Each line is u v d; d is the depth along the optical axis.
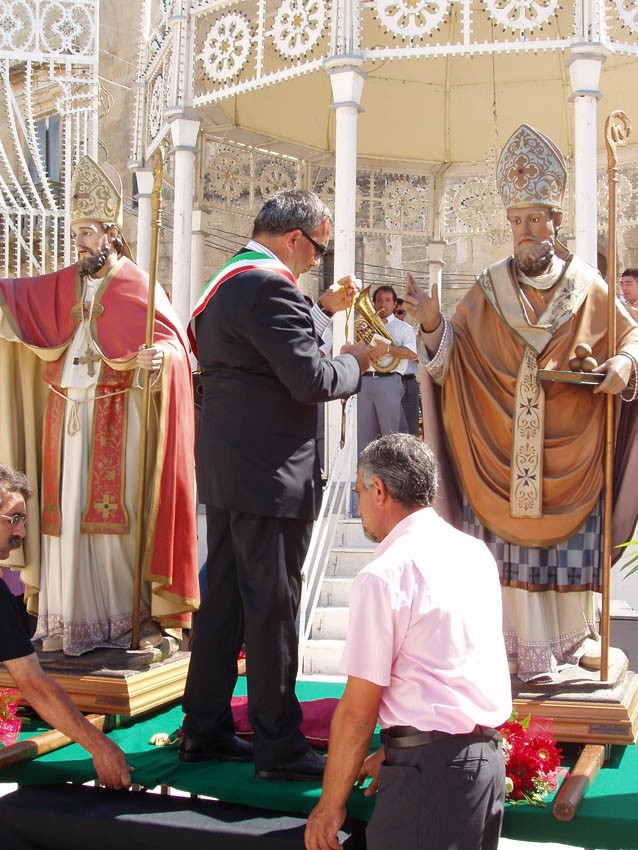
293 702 3.59
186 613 4.52
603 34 7.46
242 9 8.49
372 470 3.11
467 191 11.39
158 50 9.64
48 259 9.84
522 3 7.42
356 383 3.77
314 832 2.88
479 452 4.08
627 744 3.63
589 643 4.23
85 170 4.62
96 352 4.54
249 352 3.63
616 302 4.13
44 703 3.49
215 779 3.53
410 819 2.81
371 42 9.99
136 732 4.19
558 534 3.92
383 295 8.42
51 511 4.55
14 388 4.76
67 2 8.67
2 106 15.35
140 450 4.40
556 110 10.70
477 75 10.41
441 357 4.05
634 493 4.04
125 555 4.54
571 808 3.11
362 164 11.22
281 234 3.79
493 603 3.02
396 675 2.90
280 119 10.60
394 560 2.93
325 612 6.95
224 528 3.81
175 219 8.89
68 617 4.37
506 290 4.09
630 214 10.98
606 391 3.85
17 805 3.43
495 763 2.90
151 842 3.26
